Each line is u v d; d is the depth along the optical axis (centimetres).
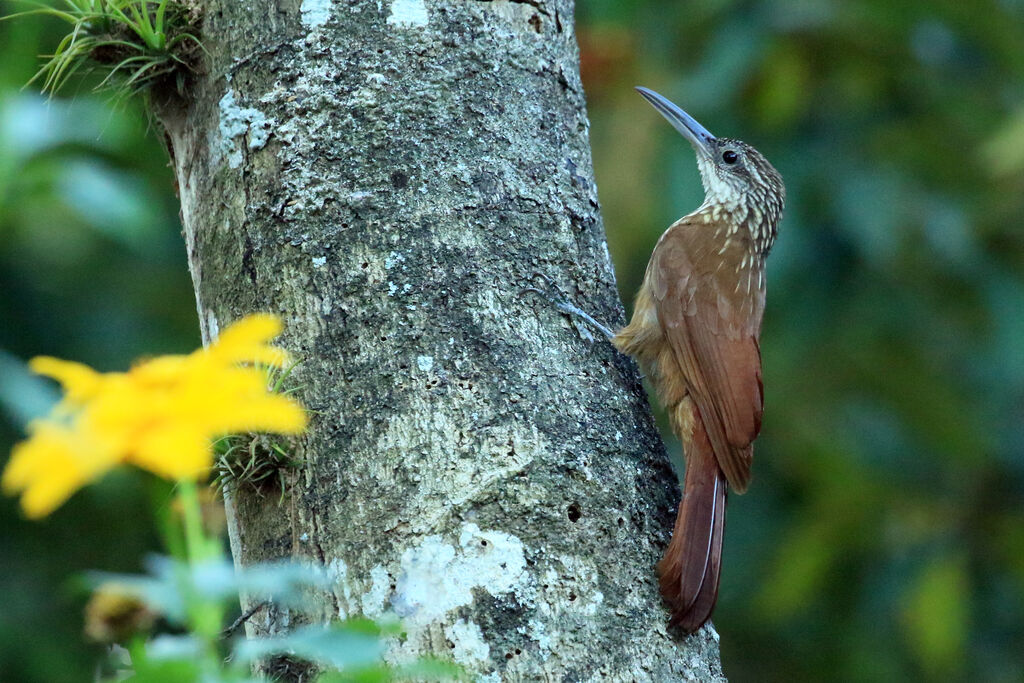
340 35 579
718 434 790
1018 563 1084
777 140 1029
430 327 551
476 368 551
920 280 1040
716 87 987
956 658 1055
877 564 1101
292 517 536
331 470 534
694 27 1030
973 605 1118
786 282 1029
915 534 1085
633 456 585
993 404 1089
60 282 1124
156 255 1118
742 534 1127
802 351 1052
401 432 536
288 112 573
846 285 1038
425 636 509
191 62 603
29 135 522
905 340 1047
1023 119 965
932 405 1048
